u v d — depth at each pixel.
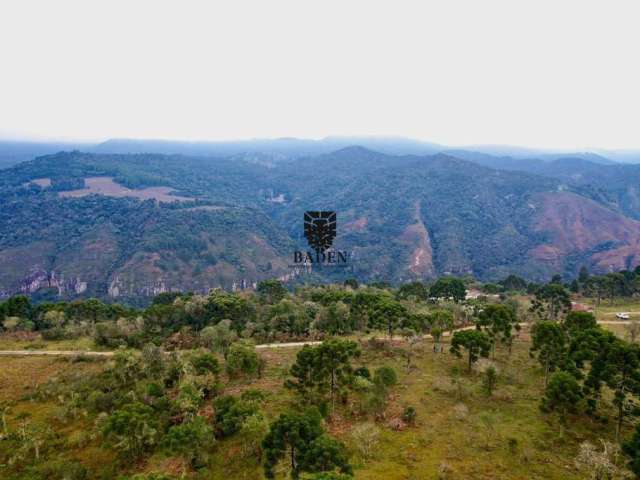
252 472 38.62
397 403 50.00
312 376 50.03
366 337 79.94
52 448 45.16
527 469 36.84
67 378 61.31
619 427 40.84
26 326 89.81
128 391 55.97
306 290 124.44
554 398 43.19
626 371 41.31
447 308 93.00
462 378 57.03
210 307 91.94
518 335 75.75
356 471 36.75
